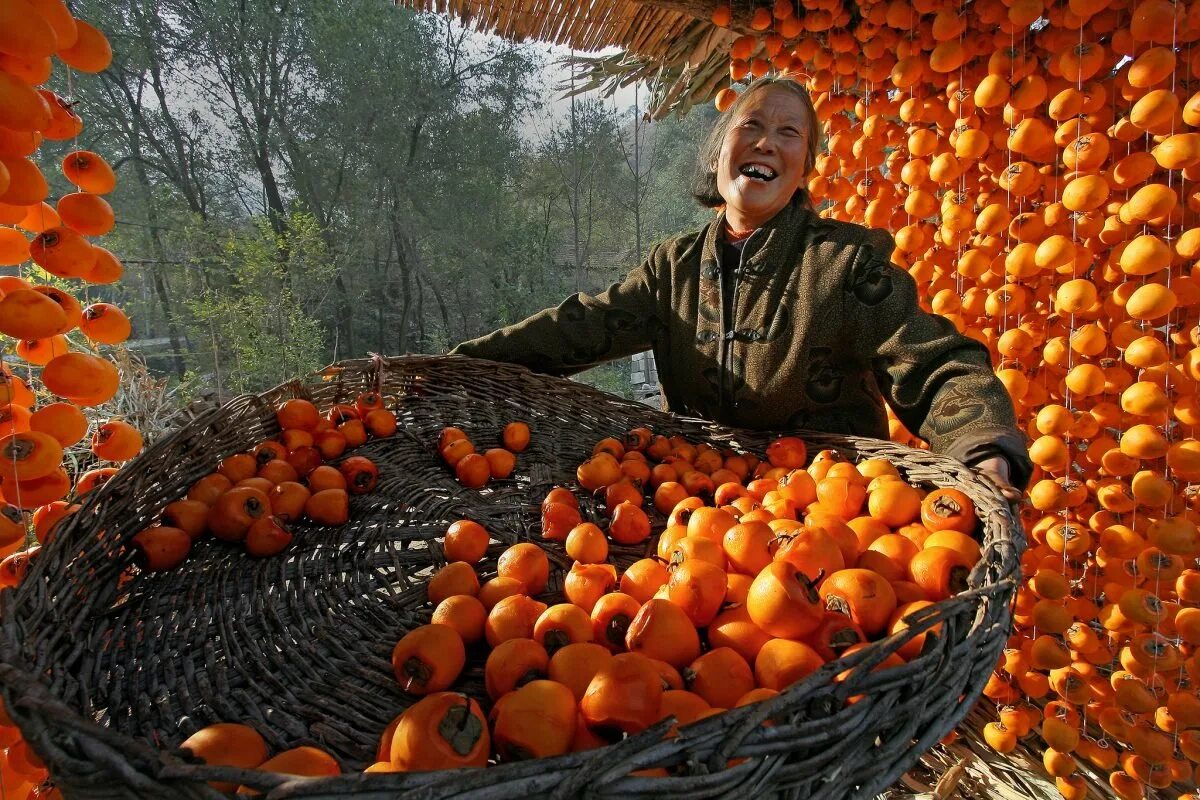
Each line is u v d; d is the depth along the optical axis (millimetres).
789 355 1604
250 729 699
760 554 989
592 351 1945
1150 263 1244
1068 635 1461
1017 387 1565
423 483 1399
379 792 501
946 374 1360
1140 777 1440
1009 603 845
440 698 679
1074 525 1453
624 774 525
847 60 1999
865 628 865
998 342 1603
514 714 677
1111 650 1557
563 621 860
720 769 550
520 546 1049
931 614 735
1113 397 1509
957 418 1275
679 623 837
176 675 848
